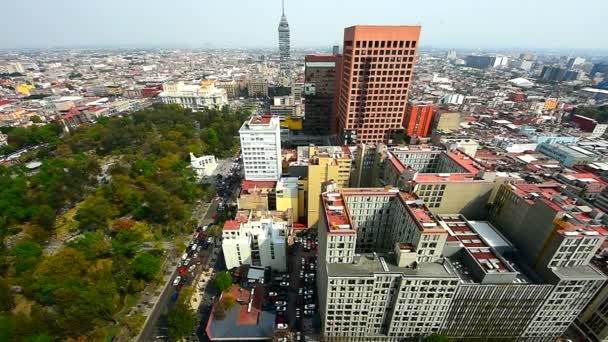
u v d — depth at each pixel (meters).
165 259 166.88
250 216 167.00
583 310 118.44
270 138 194.50
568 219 102.75
